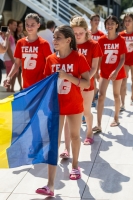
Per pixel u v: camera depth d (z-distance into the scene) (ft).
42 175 16.44
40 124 14.11
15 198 14.24
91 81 18.89
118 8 96.43
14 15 61.77
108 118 26.14
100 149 19.71
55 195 14.43
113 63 22.21
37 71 18.52
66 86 14.38
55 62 14.52
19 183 15.62
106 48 22.36
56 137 13.88
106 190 14.90
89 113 19.66
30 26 18.11
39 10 48.08
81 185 15.35
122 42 22.06
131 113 27.55
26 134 14.20
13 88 35.96
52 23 35.04
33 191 14.83
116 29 22.41
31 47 18.34
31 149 14.19
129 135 22.13
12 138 14.29
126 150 19.56
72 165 16.10
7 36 19.54
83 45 18.45
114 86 23.17
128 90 36.96
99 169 17.06
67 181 15.72
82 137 21.80
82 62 14.34
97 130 22.45
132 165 17.52
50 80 14.11
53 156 13.89
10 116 14.28
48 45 18.33
